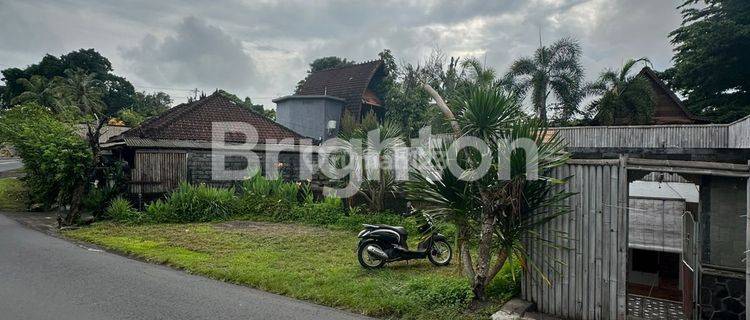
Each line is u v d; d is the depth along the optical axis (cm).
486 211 553
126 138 1500
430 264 837
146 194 1441
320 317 535
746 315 455
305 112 2680
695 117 2128
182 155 1521
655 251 745
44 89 4281
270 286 649
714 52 2303
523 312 541
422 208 635
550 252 551
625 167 507
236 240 1009
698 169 468
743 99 2438
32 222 1280
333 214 1252
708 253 500
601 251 521
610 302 514
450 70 2550
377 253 761
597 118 2033
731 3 2322
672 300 650
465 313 537
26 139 1452
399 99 2527
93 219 1276
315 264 794
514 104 576
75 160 1288
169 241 991
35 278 675
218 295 613
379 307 553
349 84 2892
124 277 696
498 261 579
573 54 2112
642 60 2017
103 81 5422
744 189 486
